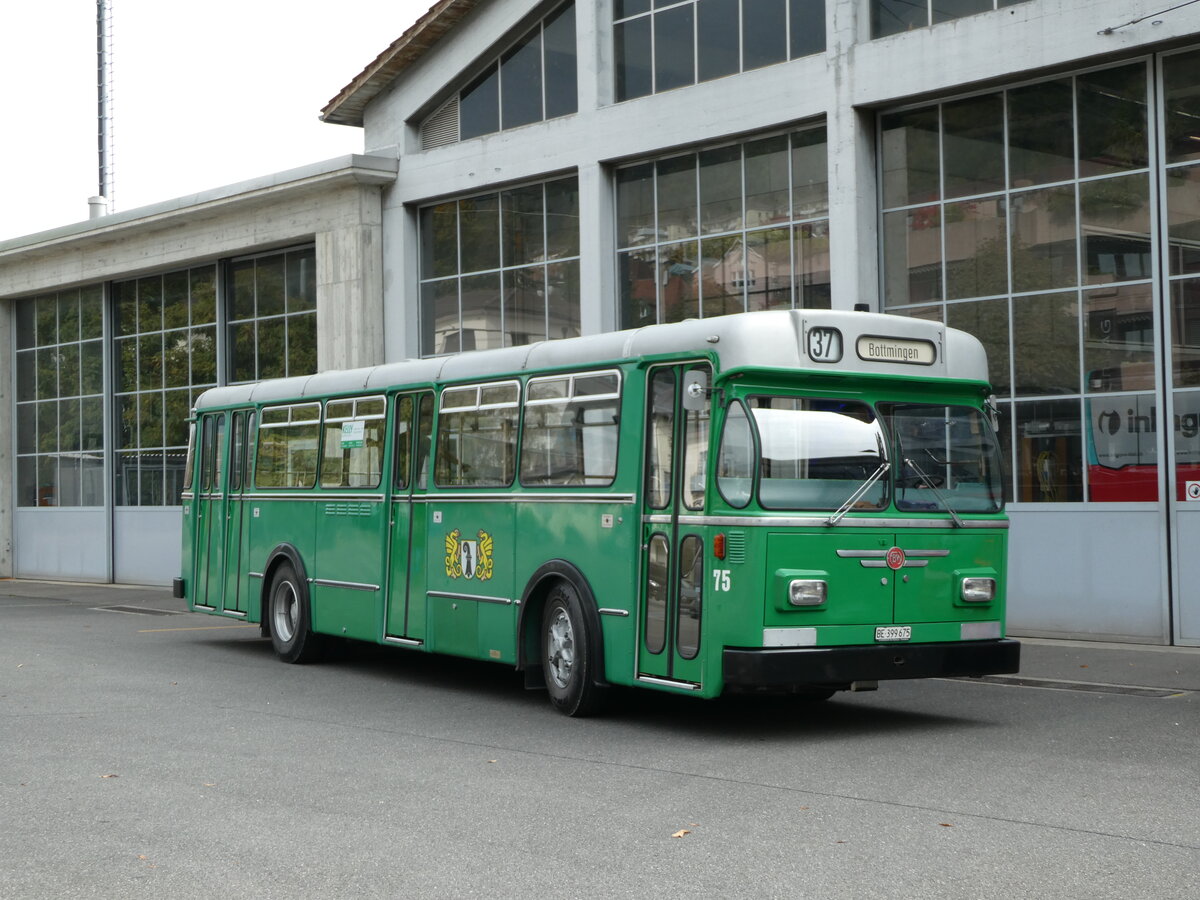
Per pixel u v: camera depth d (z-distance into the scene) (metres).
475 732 10.86
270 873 6.69
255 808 8.12
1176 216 15.62
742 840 7.21
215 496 17.72
